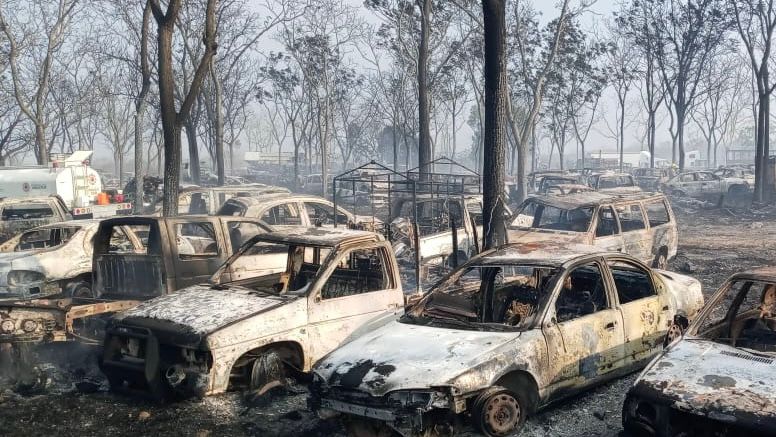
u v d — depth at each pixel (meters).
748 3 29.14
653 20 37.50
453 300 6.84
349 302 7.12
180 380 6.17
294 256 8.25
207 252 10.00
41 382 7.23
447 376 5.15
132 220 8.85
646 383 4.91
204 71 13.56
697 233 22.08
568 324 6.04
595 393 6.57
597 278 7.36
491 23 10.37
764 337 6.06
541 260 6.49
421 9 23.69
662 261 13.45
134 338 6.67
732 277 5.98
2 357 7.45
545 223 13.88
